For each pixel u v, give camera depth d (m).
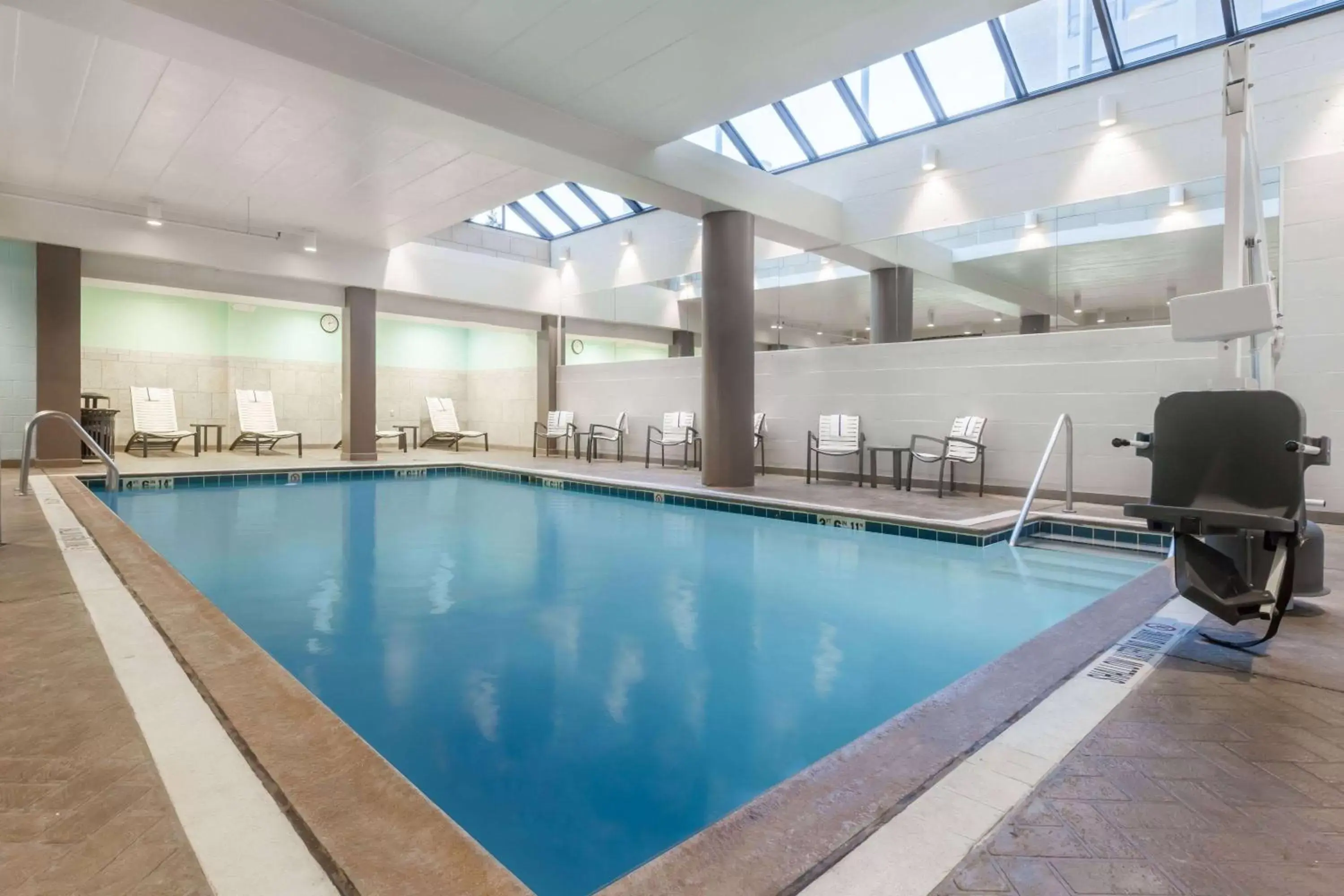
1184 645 2.20
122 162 6.43
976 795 1.33
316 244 8.87
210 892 1.01
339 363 12.55
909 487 6.47
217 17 3.77
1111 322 5.93
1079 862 1.13
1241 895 1.06
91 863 1.07
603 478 7.43
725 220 6.69
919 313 7.12
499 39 4.29
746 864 1.12
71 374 7.55
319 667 2.44
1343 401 4.84
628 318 10.72
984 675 1.95
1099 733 1.60
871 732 1.61
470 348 14.03
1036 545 4.67
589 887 1.33
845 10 3.97
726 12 3.99
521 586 3.55
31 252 7.41
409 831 1.16
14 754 1.41
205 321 11.21
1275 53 5.38
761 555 4.32
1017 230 6.63
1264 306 2.40
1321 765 1.46
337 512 5.90
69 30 4.30
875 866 1.12
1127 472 5.73
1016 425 6.32
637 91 4.95
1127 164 6.08
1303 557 2.67
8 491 5.46
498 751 1.86
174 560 4.06
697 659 2.55
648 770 1.76
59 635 2.13
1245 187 3.09
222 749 1.45
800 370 8.01
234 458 9.52
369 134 5.81
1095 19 6.03
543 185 6.99
